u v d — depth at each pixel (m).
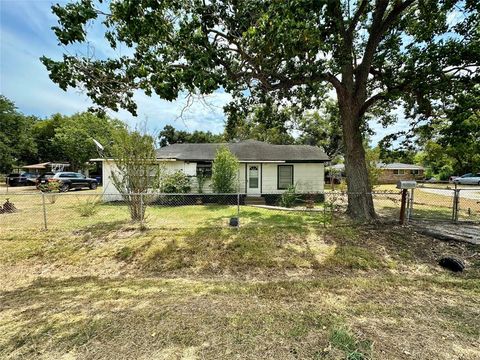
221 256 5.41
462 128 6.92
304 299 3.46
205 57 5.29
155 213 10.17
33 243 5.91
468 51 6.38
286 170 15.00
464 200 14.83
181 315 3.00
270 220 8.63
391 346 2.36
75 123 28.03
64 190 18.36
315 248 5.75
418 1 7.27
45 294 3.82
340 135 26.58
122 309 3.19
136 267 5.09
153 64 5.51
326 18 6.27
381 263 5.16
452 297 3.51
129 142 7.46
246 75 6.86
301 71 6.73
